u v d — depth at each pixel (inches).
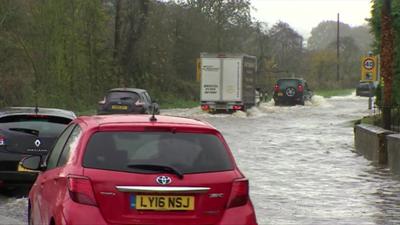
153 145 439.2
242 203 435.5
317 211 792.3
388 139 1184.8
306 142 1722.4
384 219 745.6
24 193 900.0
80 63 2972.4
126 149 434.3
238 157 1368.1
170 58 4165.8
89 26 3211.1
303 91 3646.7
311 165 1239.5
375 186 981.8
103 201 415.5
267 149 1536.7
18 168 852.0
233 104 2928.2
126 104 2081.7
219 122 2480.3
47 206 472.1
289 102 3627.0
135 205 417.1
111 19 3799.2
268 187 971.9
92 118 486.6
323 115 2962.6
